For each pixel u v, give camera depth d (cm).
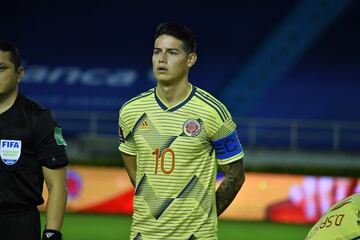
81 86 9644
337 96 9312
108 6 10062
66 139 8644
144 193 1806
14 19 10012
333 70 9412
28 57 9862
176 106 1789
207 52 9700
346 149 8531
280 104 9338
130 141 1870
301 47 9550
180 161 1777
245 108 9400
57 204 1742
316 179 5481
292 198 5497
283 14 9700
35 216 1769
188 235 1777
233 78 9556
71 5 10069
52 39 9938
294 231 4991
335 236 1280
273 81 9450
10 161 1722
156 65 1766
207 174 1797
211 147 1806
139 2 10056
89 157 7431
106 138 7556
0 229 1725
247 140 8844
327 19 9562
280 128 8975
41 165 1761
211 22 9838
